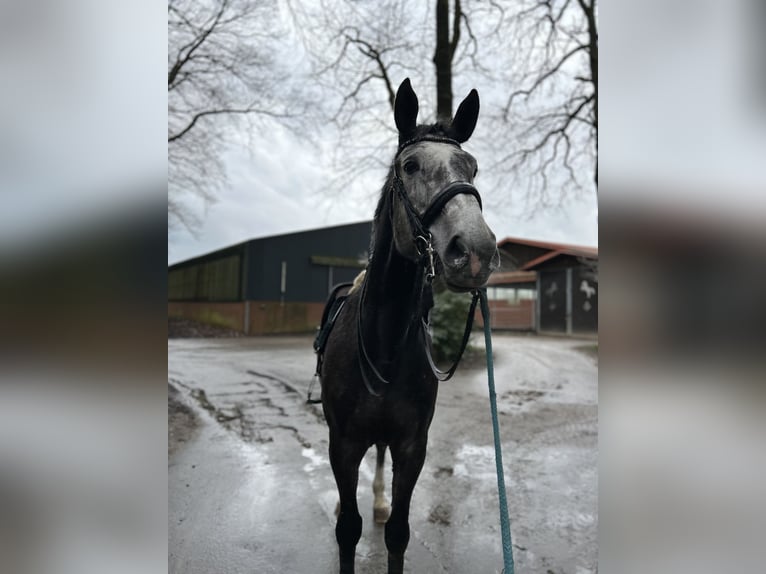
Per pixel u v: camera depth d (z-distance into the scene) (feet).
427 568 7.41
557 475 11.18
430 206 4.80
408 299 5.91
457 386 21.59
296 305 58.18
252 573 7.22
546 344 41.98
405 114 5.97
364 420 6.10
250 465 11.58
